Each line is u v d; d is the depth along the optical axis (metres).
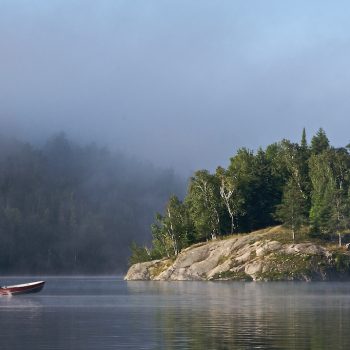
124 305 175.50
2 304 187.50
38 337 108.12
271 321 126.12
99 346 97.94
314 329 112.75
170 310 155.25
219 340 101.12
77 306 175.75
